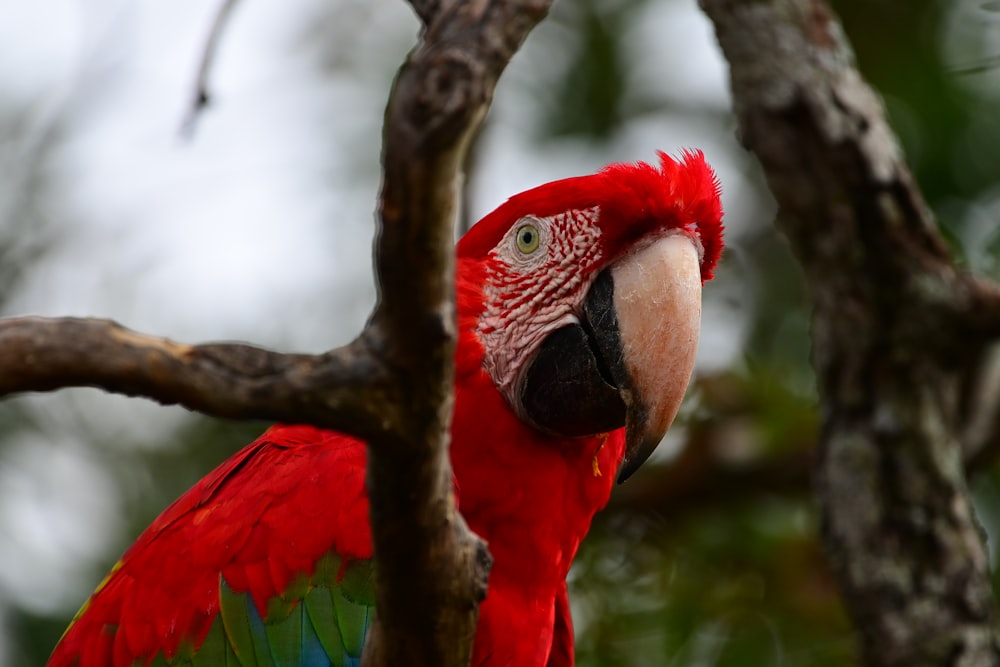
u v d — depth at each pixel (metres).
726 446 10.91
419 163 3.90
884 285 7.48
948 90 11.39
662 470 10.95
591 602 10.17
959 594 7.34
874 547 7.45
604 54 12.48
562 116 12.46
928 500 7.45
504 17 3.98
